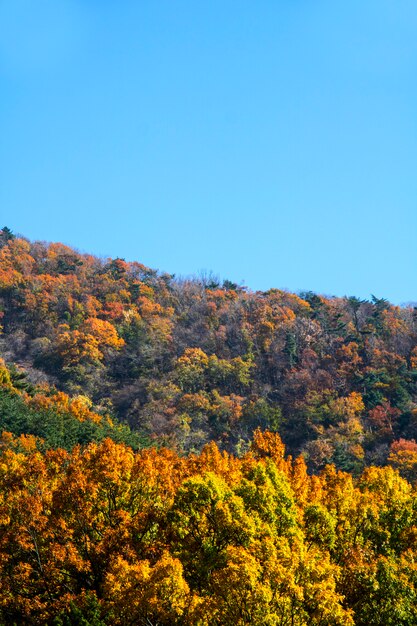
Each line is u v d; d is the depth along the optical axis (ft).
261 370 495.00
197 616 90.89
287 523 117.19
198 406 432.66
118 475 124.26
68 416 286.46
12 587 109.60
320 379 455.63
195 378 475.31
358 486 164.35
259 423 422.00
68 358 495.00
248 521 108.68
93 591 103.50
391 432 387.55
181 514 112.27
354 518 133.18
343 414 408.46
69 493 120.26
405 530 132.05
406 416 394.73
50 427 259.80
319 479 165.07
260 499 118.52
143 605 92.63
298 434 407.44
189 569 106.52
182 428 404.57
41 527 116.37
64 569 110.22
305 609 91.81
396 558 119.96
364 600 105.50
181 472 141.90
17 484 136.36
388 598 104.78
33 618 105.19
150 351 511.40
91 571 110.83
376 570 108.17
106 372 496.23
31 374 474.08
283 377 483.51
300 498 140.46
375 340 493.36
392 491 152.25
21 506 120.16
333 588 94.68
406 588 105.70
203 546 107.65
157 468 131.13
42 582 110.01
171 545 110.52
